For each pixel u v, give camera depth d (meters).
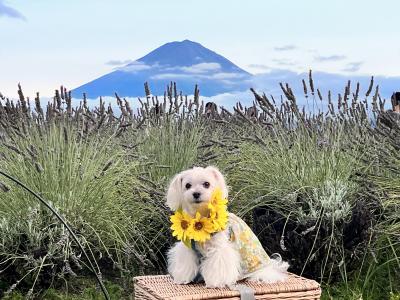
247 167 2.17
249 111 2.83
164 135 2.30
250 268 1.44
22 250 1.80
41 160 1.92
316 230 1.84
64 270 1.79
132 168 2.15
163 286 1.41
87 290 1.83
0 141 2.09
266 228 1.90
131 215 2.03
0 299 1.73
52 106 2.22
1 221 1.81
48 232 1.79
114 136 2.24
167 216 1.99
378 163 2.06
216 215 1.42
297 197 1.96
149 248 1.92
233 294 1.35
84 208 1.89
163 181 2.10
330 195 1.89
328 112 2.25
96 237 1.90
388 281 1.88
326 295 1.79
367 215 1.85
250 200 2.05
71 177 1.93
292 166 2.02
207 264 1.40
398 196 1.89
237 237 1.45
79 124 2.26
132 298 1.83
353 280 1.89
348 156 2.10
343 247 1.83
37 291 1.80
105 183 1.95
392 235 1.92
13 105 2.27
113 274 1.96
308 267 1.86
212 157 2.11
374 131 2.17
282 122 2.26
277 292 1.38
